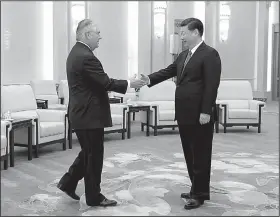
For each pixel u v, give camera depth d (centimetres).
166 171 493
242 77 1355
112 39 1098
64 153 600
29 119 544
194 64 344
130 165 524
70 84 343
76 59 333
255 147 660
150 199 382
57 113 620
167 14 1174
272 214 342
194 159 359
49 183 435
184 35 348
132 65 1138
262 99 1200
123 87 349
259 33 1359
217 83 339
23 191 405
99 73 332
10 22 909
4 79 898
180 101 353
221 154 601
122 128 717
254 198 387
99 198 356
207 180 361
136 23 1134
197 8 1255
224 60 1328
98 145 346
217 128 809
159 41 1157
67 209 352
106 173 482
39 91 867
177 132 812
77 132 345
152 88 807
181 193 402
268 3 1361
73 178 366
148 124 761
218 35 1307
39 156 577
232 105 836
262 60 1361
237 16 1334
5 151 488
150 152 609
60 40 1003
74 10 1019
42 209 352
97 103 339
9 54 909
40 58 975
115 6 1097
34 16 957
